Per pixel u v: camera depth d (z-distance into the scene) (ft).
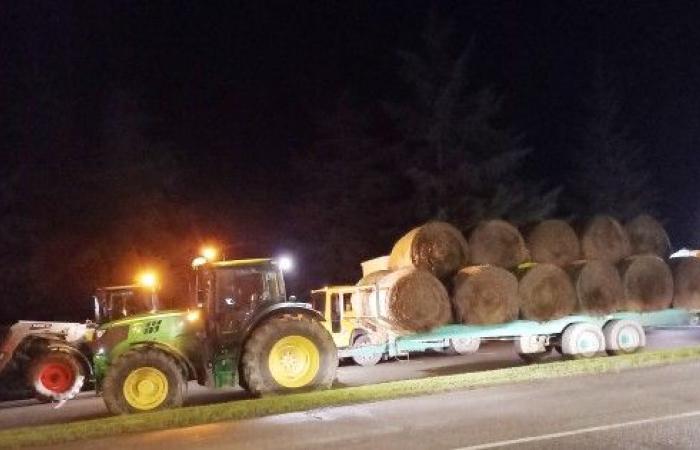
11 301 120.06
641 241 63.93
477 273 55.62
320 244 129.29
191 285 50.90
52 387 61.57
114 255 121.29
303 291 127.95
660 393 39.58
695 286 62.18
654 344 70.54
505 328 56.29
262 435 35.53
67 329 64.59
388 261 62.13
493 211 122.42
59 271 121.49
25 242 121.80
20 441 37.45
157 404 45.83
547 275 57.57
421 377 56.54
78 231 123.24
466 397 41.55
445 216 120.98
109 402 45.42
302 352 47.57
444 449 30.96
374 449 31.60
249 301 48.57
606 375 46.29
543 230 60.80
